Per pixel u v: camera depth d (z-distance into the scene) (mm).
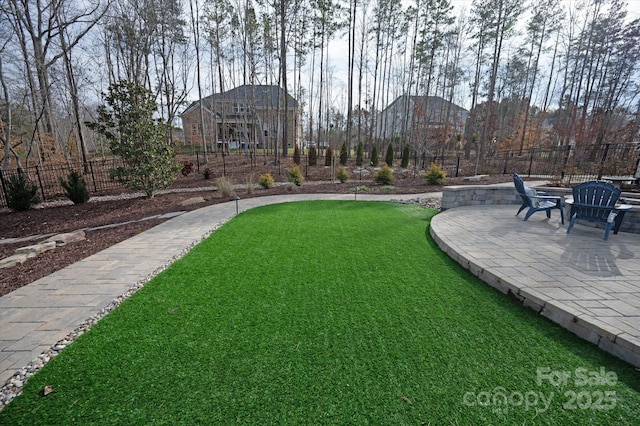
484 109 25453
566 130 21844
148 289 3227
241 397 1765
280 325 2500
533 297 2699
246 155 19297
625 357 2020
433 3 18953
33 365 2100
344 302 2869
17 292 3275
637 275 3146
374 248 4469
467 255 3787
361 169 16266
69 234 5520
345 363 2033
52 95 15375
